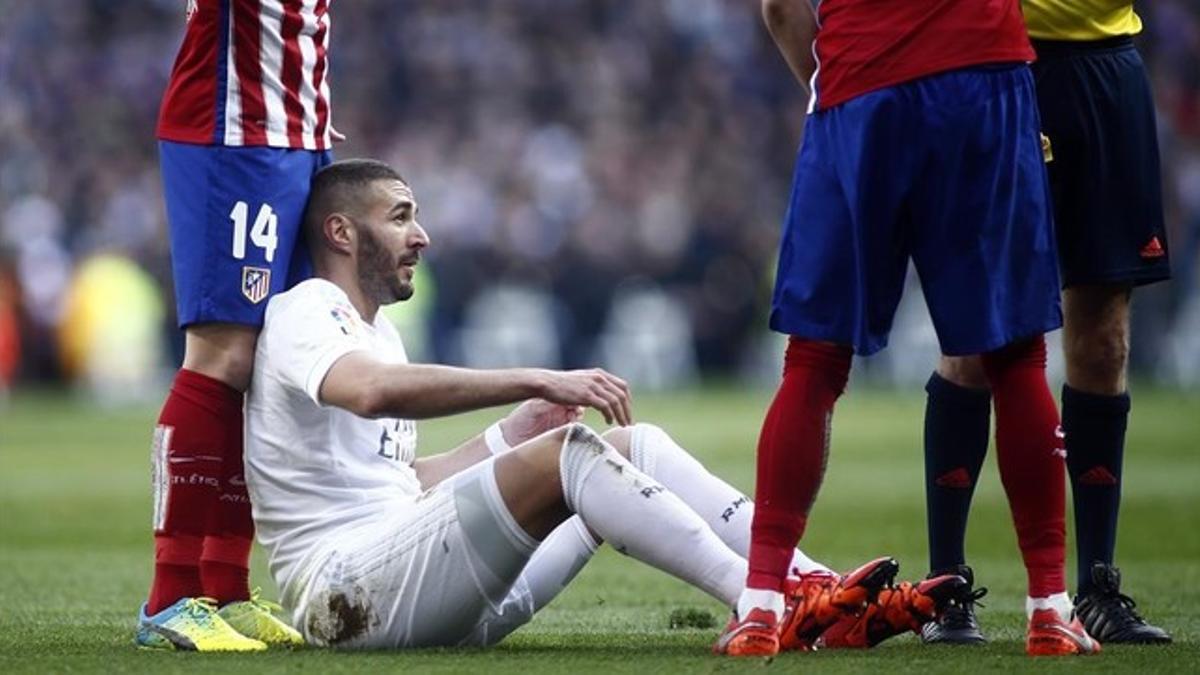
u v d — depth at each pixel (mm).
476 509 16625
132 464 52281
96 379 89062
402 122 101938
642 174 101000
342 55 102938
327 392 16938
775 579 16500
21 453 56438
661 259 96188
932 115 16328
